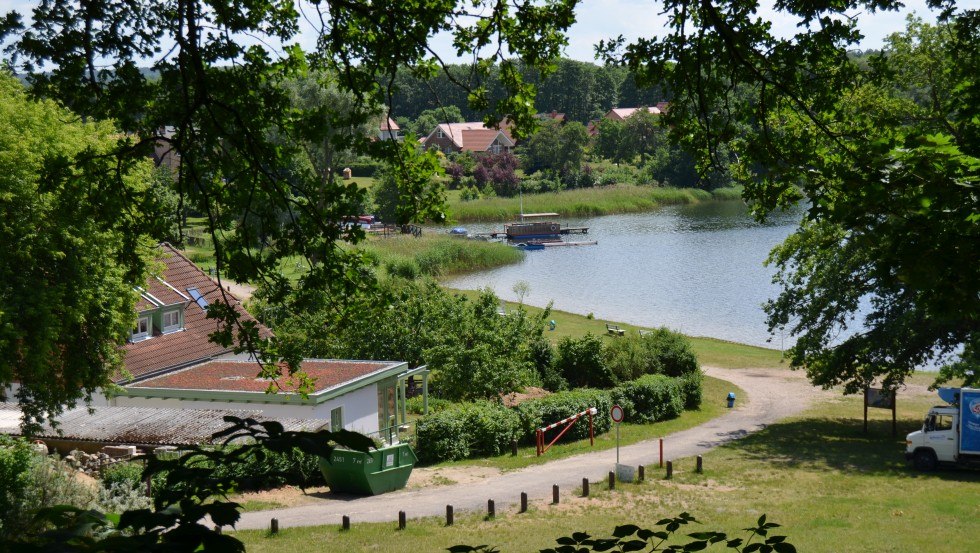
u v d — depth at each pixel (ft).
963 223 22.36
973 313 22.39
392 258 248.52
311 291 40.14
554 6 39.22
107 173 38.24
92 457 77.71
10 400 97.25
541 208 408.67
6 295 67.36
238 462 11.72
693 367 142.51
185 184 37.11
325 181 43.04
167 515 10.94
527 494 81.35
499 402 115.65
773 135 35.12
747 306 206.69
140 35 34.71
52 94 34.32
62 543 10.28
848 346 111.14
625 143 539.70
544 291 228.63
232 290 192.03
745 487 83.87
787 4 34.37
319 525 69.41
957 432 90.12
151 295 111.65
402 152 39.88
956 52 36.35
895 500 77.20
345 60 38.75
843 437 111.34
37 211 68.59
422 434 99.19
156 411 91.20
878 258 24.38
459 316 128.06
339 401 96.32
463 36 39.83
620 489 82.94
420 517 72.69
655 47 34.37
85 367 77.15
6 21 32.45
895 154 24.09
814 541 62.69
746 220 366.63
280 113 37.32
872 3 34.12
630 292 225.15
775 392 142.51
